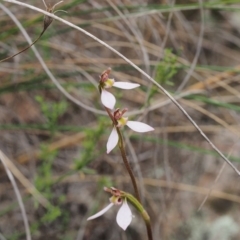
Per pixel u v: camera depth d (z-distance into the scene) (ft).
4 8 1.77
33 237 2.10
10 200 2.16
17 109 2.42
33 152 2.24
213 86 2.26
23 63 2.12
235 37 2.85
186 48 2.65
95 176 2.19
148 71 1.98
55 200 2.24
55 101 2.42
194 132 2.50
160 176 2.35
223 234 2.15
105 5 2.33
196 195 2.33
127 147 2.02
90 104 2.35
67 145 2.18
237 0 1.98
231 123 2.50
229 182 2.39
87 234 2.19
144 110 1.86
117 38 2.47
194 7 1.98
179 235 2.18
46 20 1.24
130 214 1.09
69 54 2.32
